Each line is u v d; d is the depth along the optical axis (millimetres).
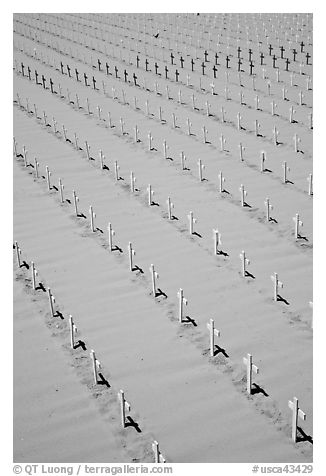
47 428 13500
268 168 26453
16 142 29219
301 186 24609
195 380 14602
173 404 13945
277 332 16078
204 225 21812
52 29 58906
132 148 29516
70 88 40188
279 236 20844
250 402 13867
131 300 17812
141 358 15406
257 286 18141
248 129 31250
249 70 41875
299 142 29188
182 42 50875
